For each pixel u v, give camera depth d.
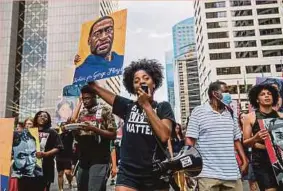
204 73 90.94
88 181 4.98
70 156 8.80
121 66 4.48
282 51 86.50
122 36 4.54
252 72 84.75
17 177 5.75
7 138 5.80
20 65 114.94
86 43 4.79
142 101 3.11
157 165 3.17
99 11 108.62
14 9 113.56
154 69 3.46
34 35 116.50
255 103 5.12
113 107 3.66
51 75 106.19
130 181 3.22
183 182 6.92
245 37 87.56
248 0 89.19
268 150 4.69
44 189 5.88
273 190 4.73
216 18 88.81
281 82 6.11
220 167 4.47
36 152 5.78
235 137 4.77
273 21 88.19
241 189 4.57
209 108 4.72
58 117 13.91
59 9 109.69
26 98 112.88
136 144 3.26
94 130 4.95
